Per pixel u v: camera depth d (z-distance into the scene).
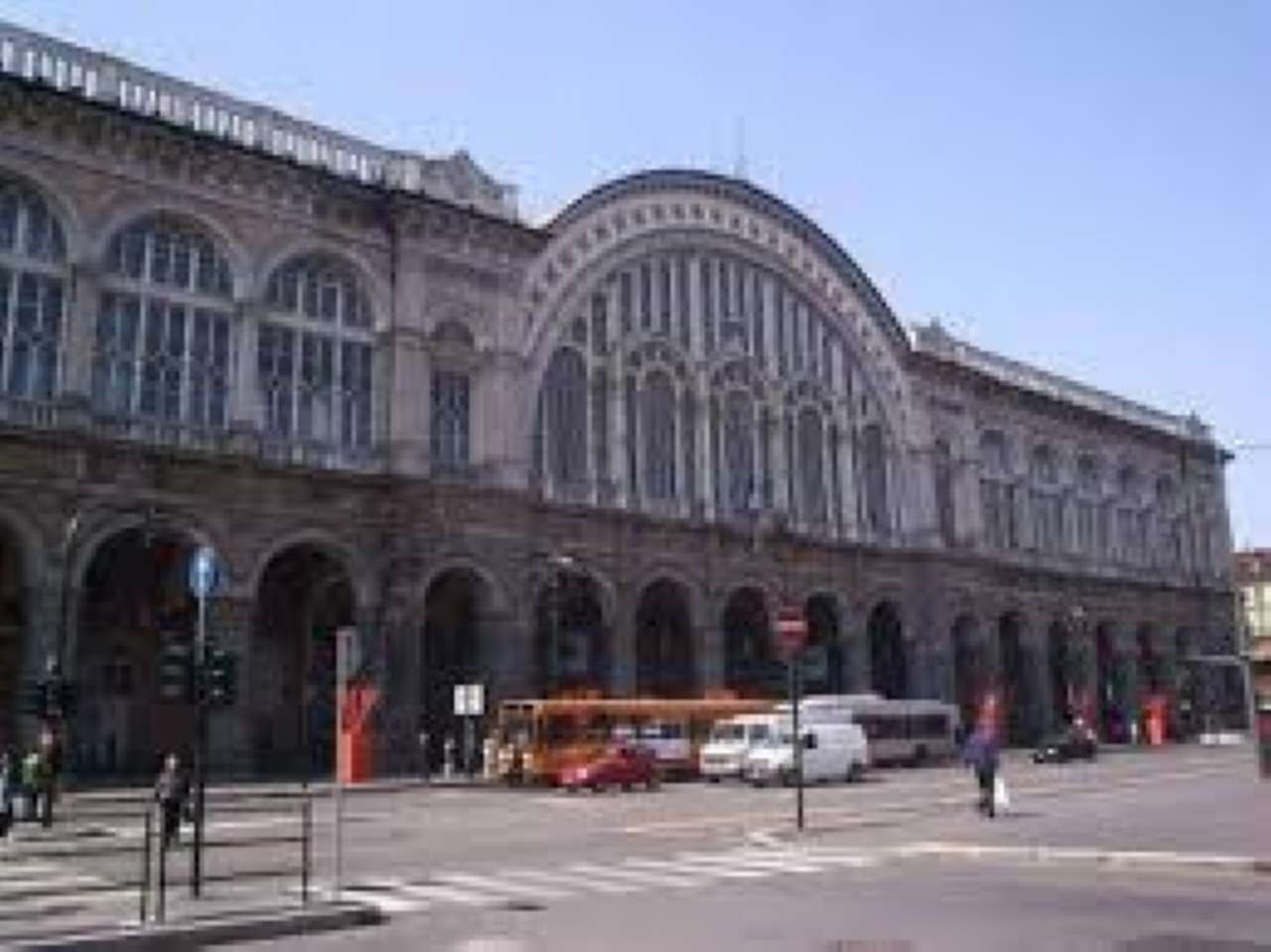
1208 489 92.75
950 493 70.75
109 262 40.56
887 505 66.75
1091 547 80.19
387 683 44.16
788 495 61.66
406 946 14.83
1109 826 26.84
